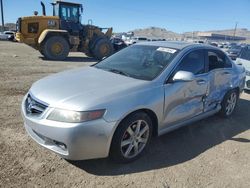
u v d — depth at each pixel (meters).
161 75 4.14
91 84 3.82
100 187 3.28
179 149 4.38
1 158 3.70
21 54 18.33
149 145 4.42
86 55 20.25
